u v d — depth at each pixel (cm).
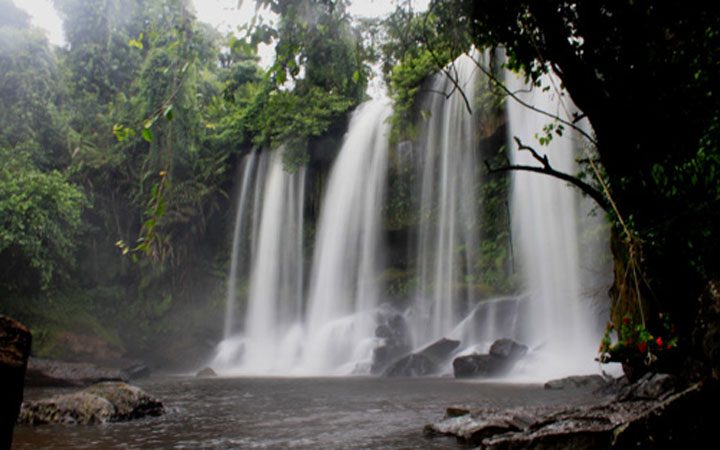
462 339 2094
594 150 969
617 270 748
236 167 3312
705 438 391
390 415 780
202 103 3384
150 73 2895
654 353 519
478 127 2255
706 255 521
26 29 2850
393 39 655
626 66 568
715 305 428
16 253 2303
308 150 2920
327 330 2544
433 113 2473
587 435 427
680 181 527
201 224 3119
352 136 2848
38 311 2520
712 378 407
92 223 3008
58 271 2570
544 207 2048
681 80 544
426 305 2470
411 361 1669
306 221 2984
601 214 1881
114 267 3025
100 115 3250
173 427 711
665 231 537
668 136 552
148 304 2970
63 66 3394
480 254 2341
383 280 2628
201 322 2989
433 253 2506
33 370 1568
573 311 1841
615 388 891
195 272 3136
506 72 2070
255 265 3081
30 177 2316
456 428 592
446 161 2416
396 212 2605
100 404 782
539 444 445
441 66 655
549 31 576
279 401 1018
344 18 599
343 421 732
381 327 2222
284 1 555
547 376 1375
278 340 2850
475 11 618
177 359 2775
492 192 2292
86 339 2538
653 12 555
